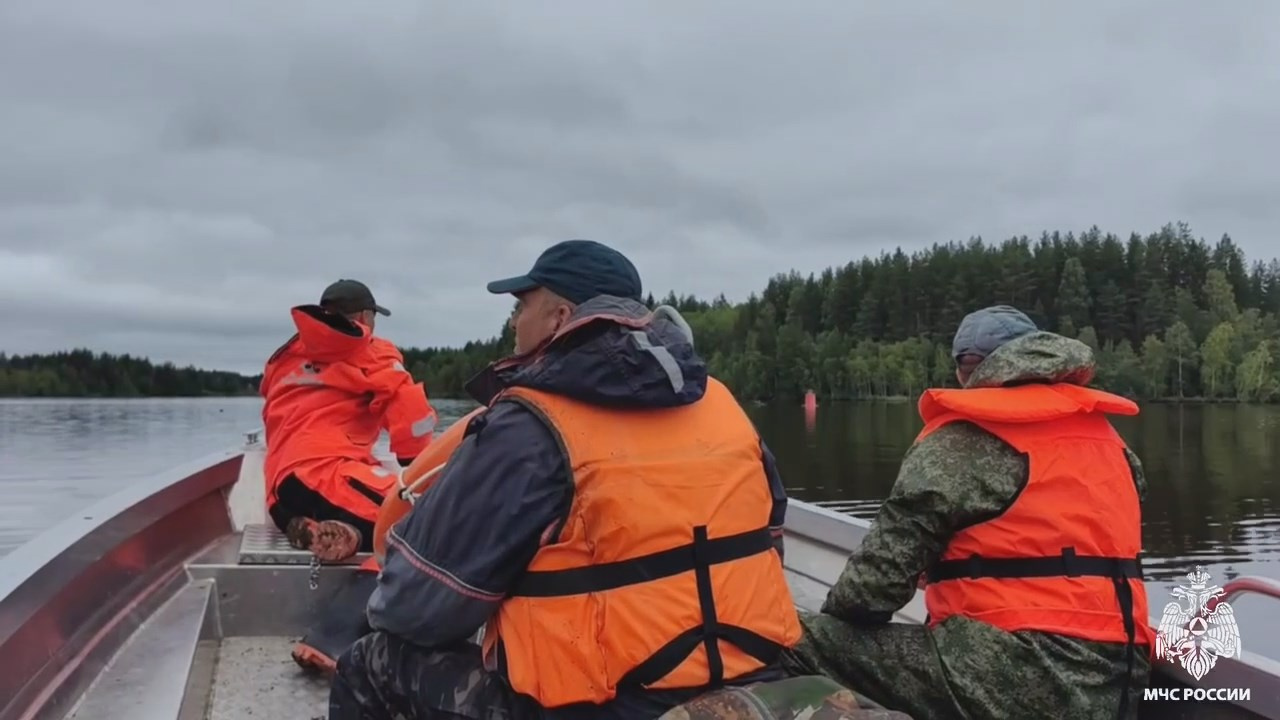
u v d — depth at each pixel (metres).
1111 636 2.13
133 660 2.53
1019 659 2.11
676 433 1.78
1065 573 2.15
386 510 2.27
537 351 1.95
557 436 1.70
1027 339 2.36
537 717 1.72
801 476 36.78
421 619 1.75
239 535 3.98
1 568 2.11
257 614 3.36
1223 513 28.81
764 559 1.81
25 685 2.03
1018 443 2.21
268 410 3.48
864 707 1.61
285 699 2.82
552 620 1.67
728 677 1.69
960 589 2.25
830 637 2.30
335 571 3.35
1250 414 72.44
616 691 1.67
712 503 1.73
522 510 1.67
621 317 1.77
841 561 3.85
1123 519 2.20
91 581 2.56
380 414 3.54
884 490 32.53
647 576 1.67
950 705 2.16
